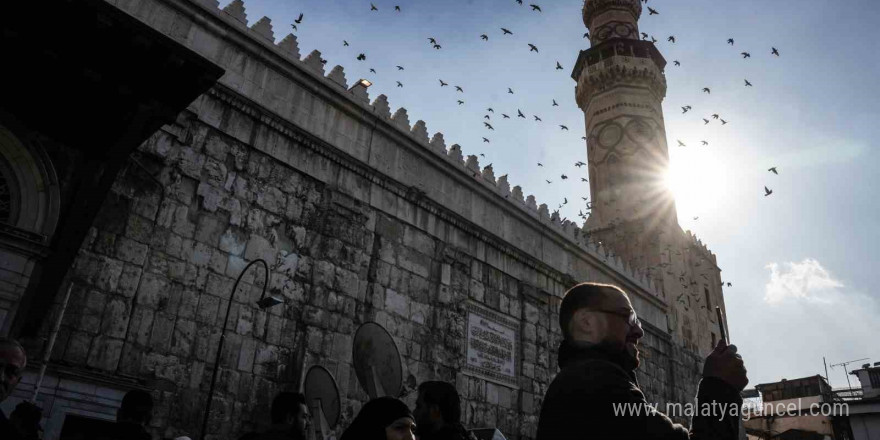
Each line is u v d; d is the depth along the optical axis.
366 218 19.06
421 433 4.72
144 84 9.06
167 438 12.69
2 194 11.88
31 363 11.06
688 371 34.00
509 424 21.34
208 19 16.69
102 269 12.82
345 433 3.79
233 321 14.72
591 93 44.34
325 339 16.36
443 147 23.41
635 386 2.28
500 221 24.69
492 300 22.73
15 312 11.07
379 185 19.97
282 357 15.38
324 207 18.02
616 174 39.94
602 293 2.70
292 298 16.17
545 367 23.84
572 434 2.11
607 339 2.57
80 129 10.47
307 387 12.81
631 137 40.44
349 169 19.20
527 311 24.00
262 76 17.66
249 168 16.50
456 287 21.27
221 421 13.69
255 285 15.49
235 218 15.69
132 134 9.38
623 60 42.75
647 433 2.05
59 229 11.32
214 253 14.94
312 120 18.59
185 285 14.12
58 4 7.82
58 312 11.83
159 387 12.93
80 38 8.34
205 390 13.66
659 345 32.31
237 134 16.48
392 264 19.30
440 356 19.62
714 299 41.72
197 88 9.22
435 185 22.20
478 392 20.59
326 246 17.45
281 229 16.67
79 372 11.77
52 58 8.40
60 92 9.45
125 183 13.76
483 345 21.53
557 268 26.78
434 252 21.09
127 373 12.55
